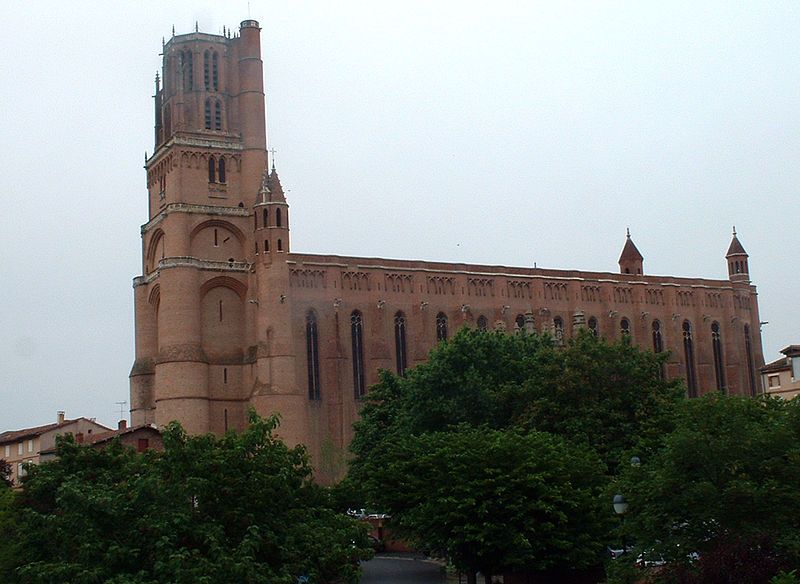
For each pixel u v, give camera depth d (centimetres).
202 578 4212
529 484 6284
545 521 6359
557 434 7888
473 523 6325
